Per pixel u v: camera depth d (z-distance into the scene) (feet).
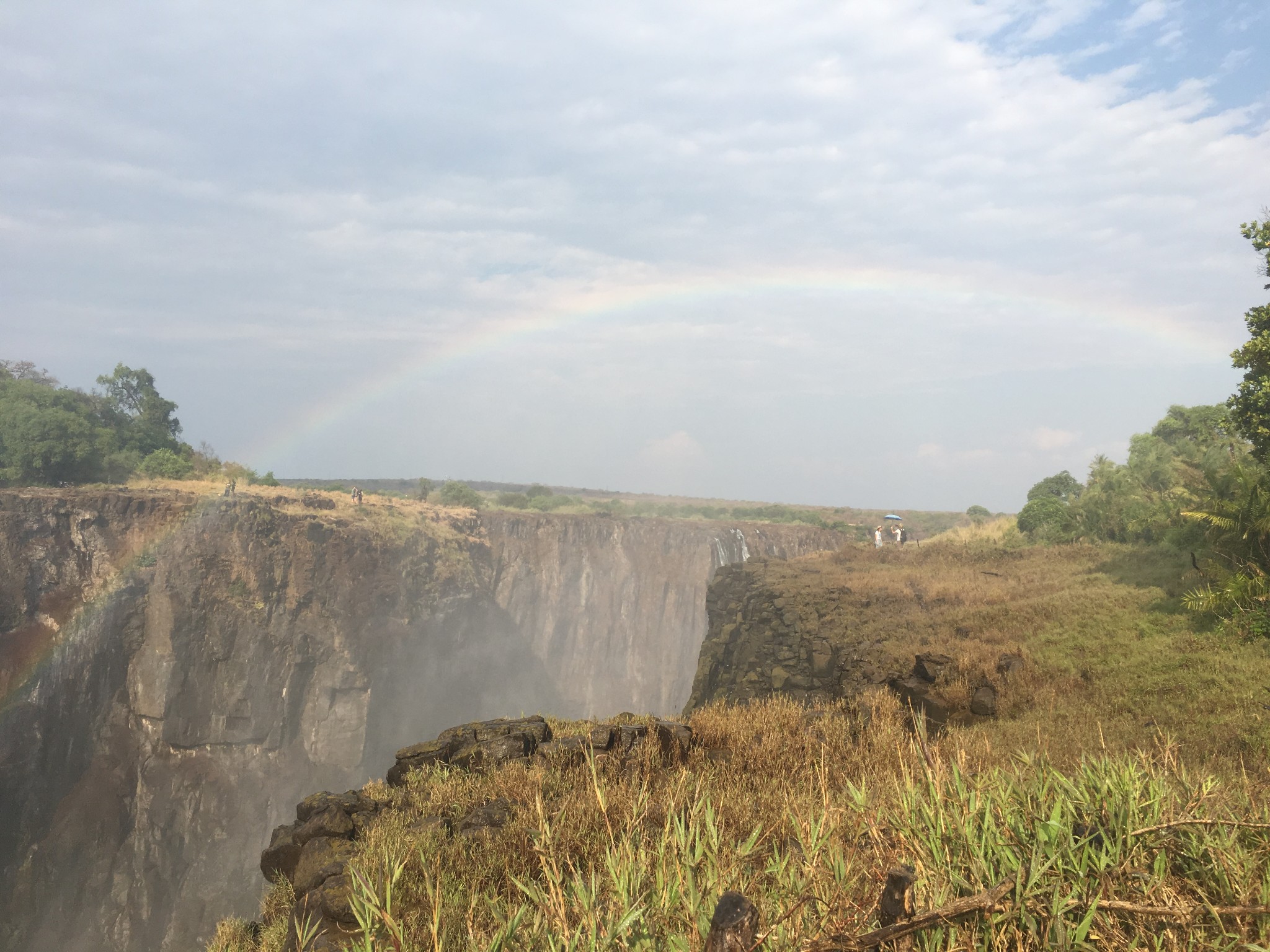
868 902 7.43
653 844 10.73
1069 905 6.66
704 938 6.68
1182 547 67.05
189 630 172.04
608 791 17.99
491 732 29.14
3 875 144.56
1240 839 8.71
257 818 172.14
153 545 174.50
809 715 33.32
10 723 150.10
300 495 215.31
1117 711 37.70
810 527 269.23
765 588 104.99
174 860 160.45
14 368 249.96
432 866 15.11
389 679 201.98
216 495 189.57
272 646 182.50
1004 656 48.75
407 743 201.46
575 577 255.91
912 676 49.80
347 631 195.83
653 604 246.88
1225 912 6.82
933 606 76.95
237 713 174.60
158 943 153.48
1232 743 29.58
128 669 167.84
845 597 88.22
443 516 253.65
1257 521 49.83
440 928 10.61
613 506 384.88
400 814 22.16
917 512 412.36
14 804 148.05
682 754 26.27
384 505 241.96
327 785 184.75
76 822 152.35
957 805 9.00
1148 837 8.43
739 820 15.20
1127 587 61.21
